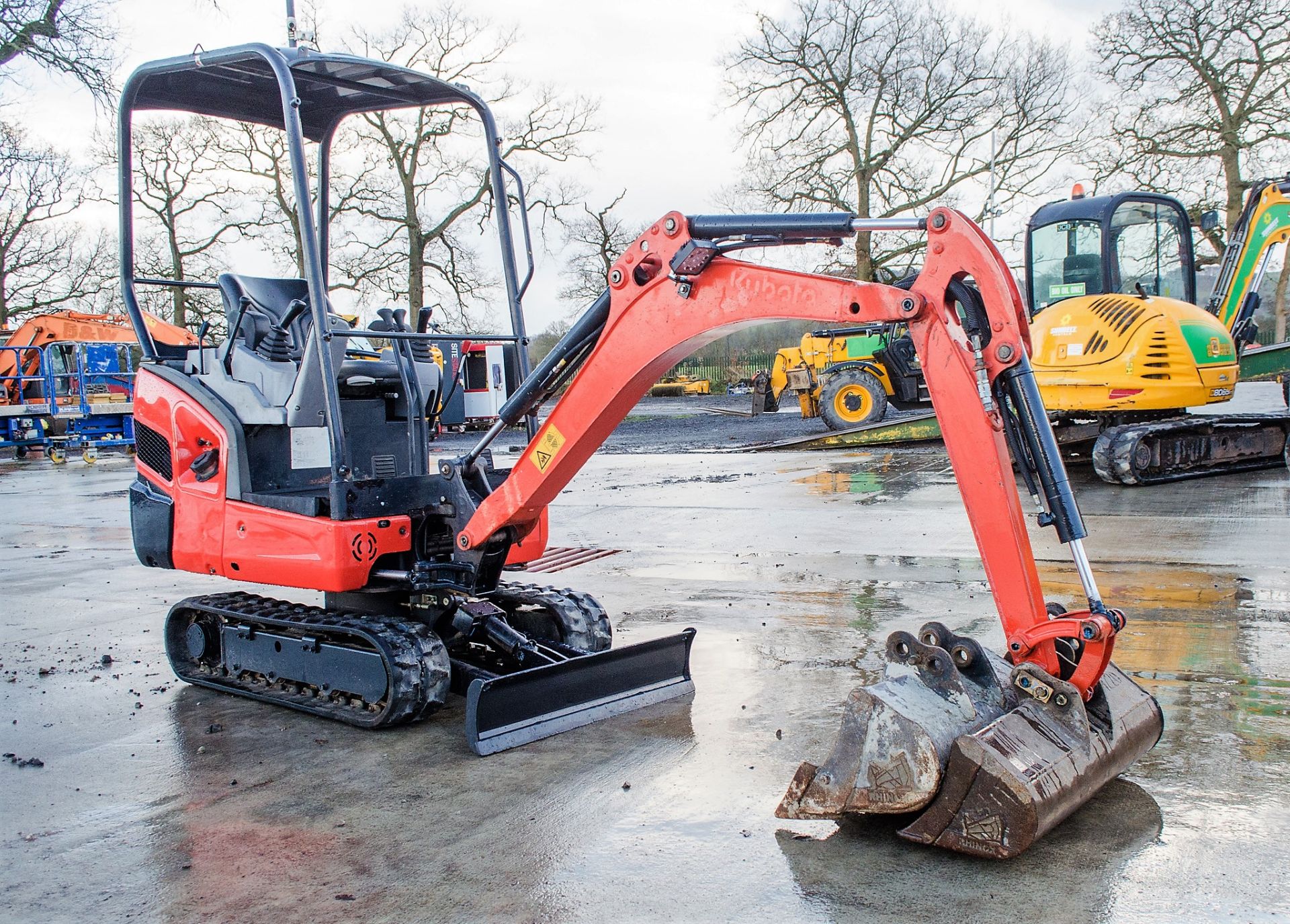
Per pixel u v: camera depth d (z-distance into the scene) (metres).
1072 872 2.90
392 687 4.18
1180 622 5.35
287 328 5.03
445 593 4.68
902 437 14.70
